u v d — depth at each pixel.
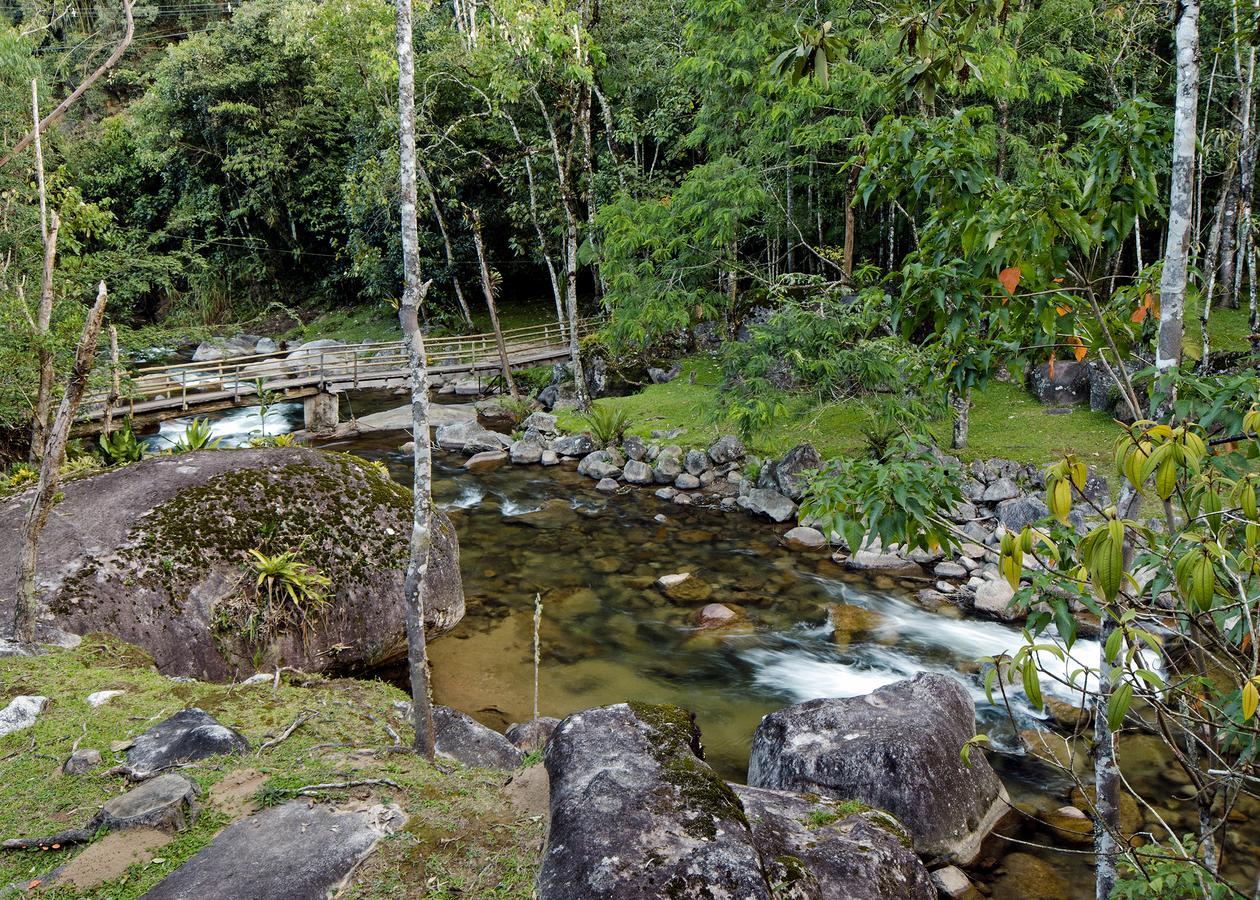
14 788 3.88
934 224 3.33
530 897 3.15
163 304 30.89
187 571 6.14
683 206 14.20
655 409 16.78
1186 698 2.75
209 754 4.13
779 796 4.10
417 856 3.41
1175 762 5.76
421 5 19.28
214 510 6.57
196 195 31.17
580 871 2.80
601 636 8.40
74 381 5.17
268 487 6.93
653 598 9.38
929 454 3.17
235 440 17.36
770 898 2.79
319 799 3.80
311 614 6.45
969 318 3.20
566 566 10.38
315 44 21.62
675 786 3.26
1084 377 13.27
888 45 3.33
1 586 5.82
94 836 3.48
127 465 7.33
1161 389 2.77
